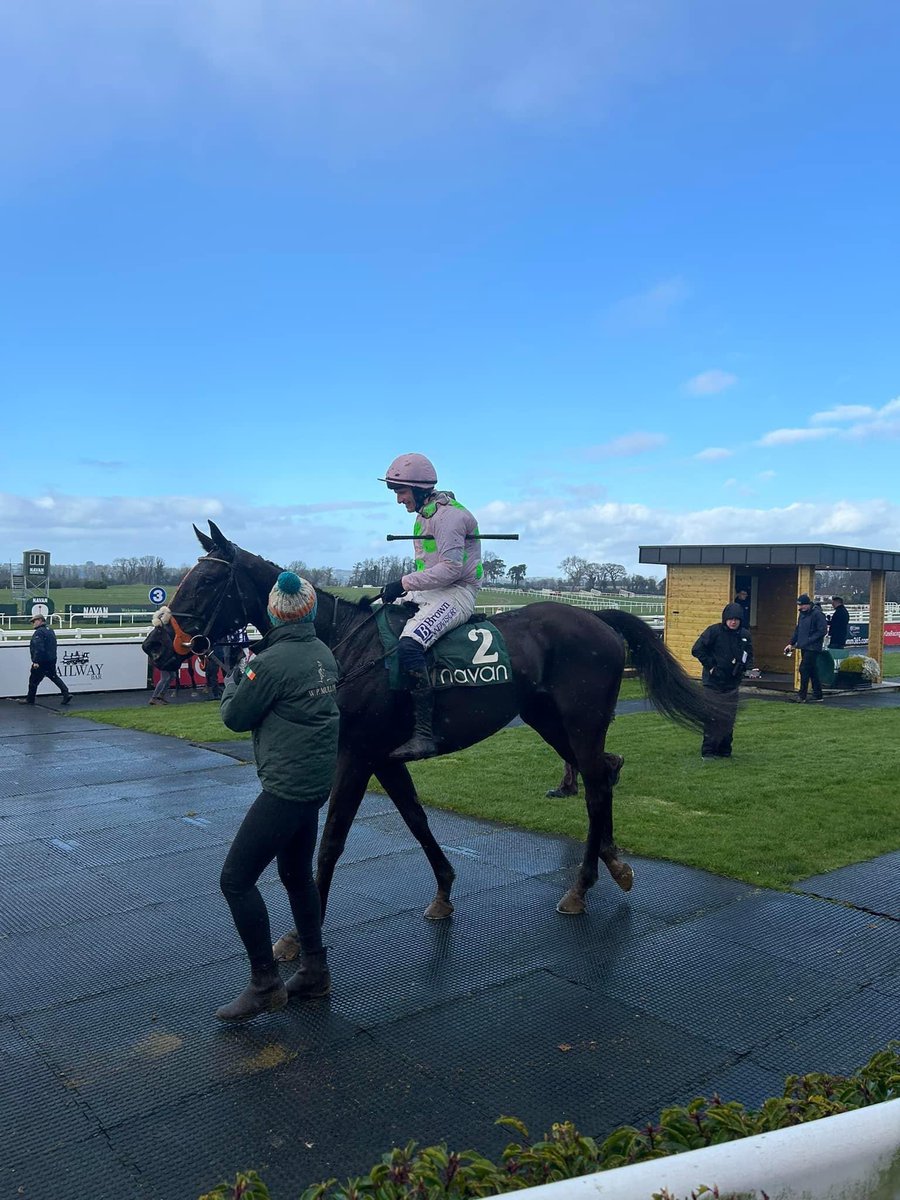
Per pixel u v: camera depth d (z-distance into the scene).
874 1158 1.54
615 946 4.16
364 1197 1.70
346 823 4.13
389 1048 3.23
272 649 3.38
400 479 4.29
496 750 9.01
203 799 7.19
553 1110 2.83
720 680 8.59
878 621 16.06
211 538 4.39
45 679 14.19
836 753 8.70
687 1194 1.38
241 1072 3.07
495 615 4.72
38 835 6.13
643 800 6.75
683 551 15.25
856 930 4.32
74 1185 2.48
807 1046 3.24
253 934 3.38
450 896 4.59
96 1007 3.57
